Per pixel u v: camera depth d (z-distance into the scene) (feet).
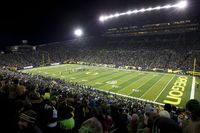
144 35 301.84
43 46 339.98
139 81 134.31
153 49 240.73
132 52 243.81
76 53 288.30
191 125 8.29
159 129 6.86
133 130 17.57
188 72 164.66
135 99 91.20
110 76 155.74
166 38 269.44
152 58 211.20
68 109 18.11
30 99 18.37
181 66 177.88
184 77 149.89
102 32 360.07
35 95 18.54
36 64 236.02
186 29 273.95
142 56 223.10
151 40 278.05
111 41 316.81
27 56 260.21
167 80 137.28
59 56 280.72
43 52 290.35
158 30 297.33
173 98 93.25
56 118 17.61
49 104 20.94
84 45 325.62
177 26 281.54
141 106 64.85
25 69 207.82
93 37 359.87
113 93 104.06
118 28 340.59
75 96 37.55
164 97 95.09
